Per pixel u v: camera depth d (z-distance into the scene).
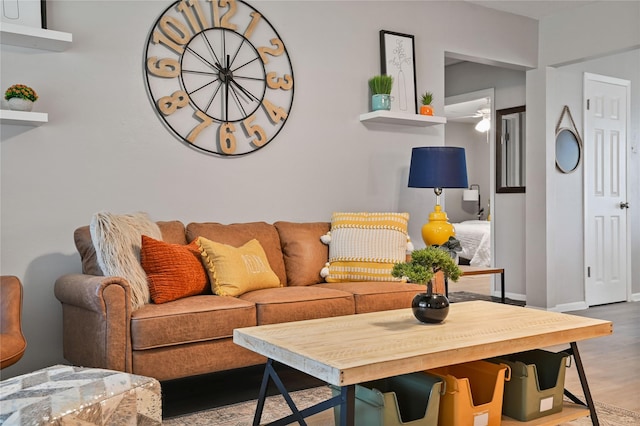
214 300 2.96
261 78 4.08
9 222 3.22
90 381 1.97
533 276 5.69
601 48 5.15
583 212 5.97
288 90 4.20
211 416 2.74
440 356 2.00
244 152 4.00
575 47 5.35
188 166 3.79
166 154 3.71
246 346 2.28
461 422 2.14
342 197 4.46
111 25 3.53
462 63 6.82
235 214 3.97
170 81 3.73
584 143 5.99
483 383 2.33
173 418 2.71
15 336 2.49
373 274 3.77
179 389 3.20
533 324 2.45
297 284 3.83
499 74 6.39
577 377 3.41
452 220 10.95
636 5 4.89
